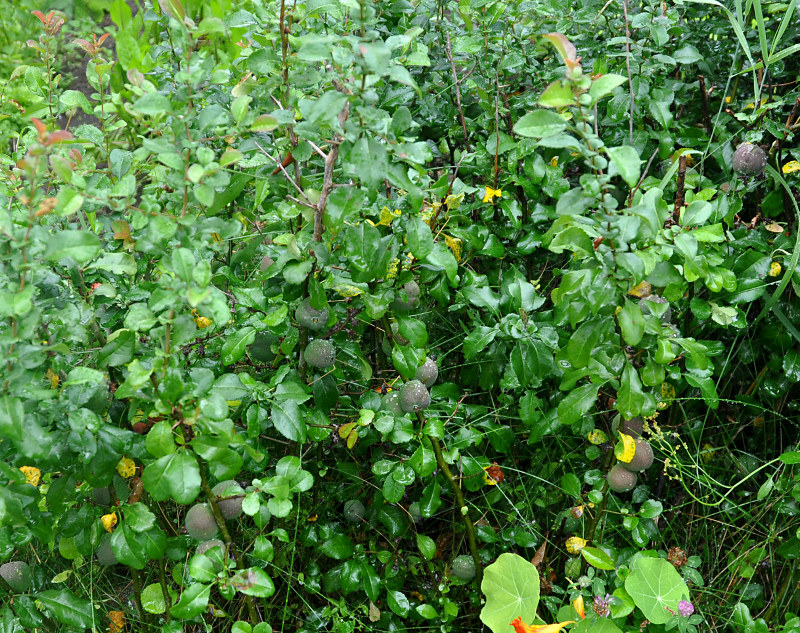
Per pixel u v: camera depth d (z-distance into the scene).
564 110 2.65
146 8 2.91
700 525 2.68
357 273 2.04
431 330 3.00
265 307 2.16
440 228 2.48
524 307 2.41
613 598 2.11
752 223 2.66
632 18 2.64
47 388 1.87
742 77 3.05
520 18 2.89
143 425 2.16
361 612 2.50
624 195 2.67
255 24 2.04
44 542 2.03
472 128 2.90
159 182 2.13
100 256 2.13
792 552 2.45
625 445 2.13
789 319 2.71
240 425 2.24
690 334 2.75
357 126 1.76
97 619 2.31
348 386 2.64
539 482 2.69
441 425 2.21
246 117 1.92
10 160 2.29
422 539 2.39
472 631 2.56
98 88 2.46
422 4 2.90
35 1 4.20
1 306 1.56
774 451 2.85
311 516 2.57
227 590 1.86
